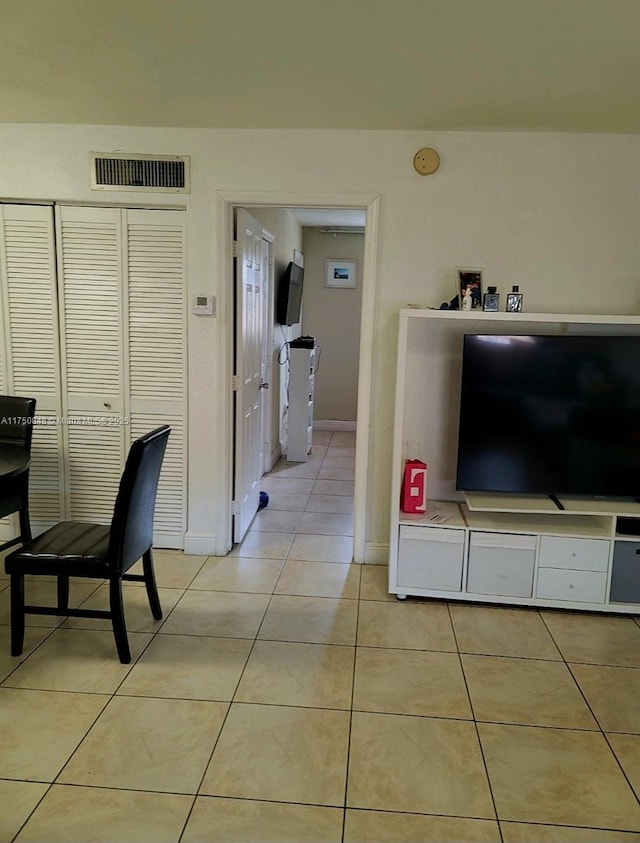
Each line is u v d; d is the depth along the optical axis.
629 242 3.15
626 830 1.75
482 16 1.97
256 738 2.08
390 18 2.00
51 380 3.50
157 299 3.38
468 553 3.02
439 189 3.17
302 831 1.71
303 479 5.30
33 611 2.52
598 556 2.95
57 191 3.28
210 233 3.29
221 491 3.54
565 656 2.63
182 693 2.31
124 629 2.49
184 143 3.22
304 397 5.81
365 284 3.27
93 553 2.47
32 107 2.94
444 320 3.27
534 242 3.18
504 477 3.08
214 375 3.43
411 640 2.73
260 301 4.32
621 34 2.07
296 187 3.22
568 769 1.97
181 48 2.27
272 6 1.95
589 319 2.86
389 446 3.42
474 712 2.25
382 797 1.84
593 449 3.03
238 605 3.02
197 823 1.73
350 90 2.62
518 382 3.01
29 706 2.21
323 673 2.46
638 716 2.24
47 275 3.40
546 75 2.41
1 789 1.83
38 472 3.58
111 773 1.91
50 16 2.05
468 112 2.84
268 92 2.68
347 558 3.62
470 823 1.76
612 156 3.09
